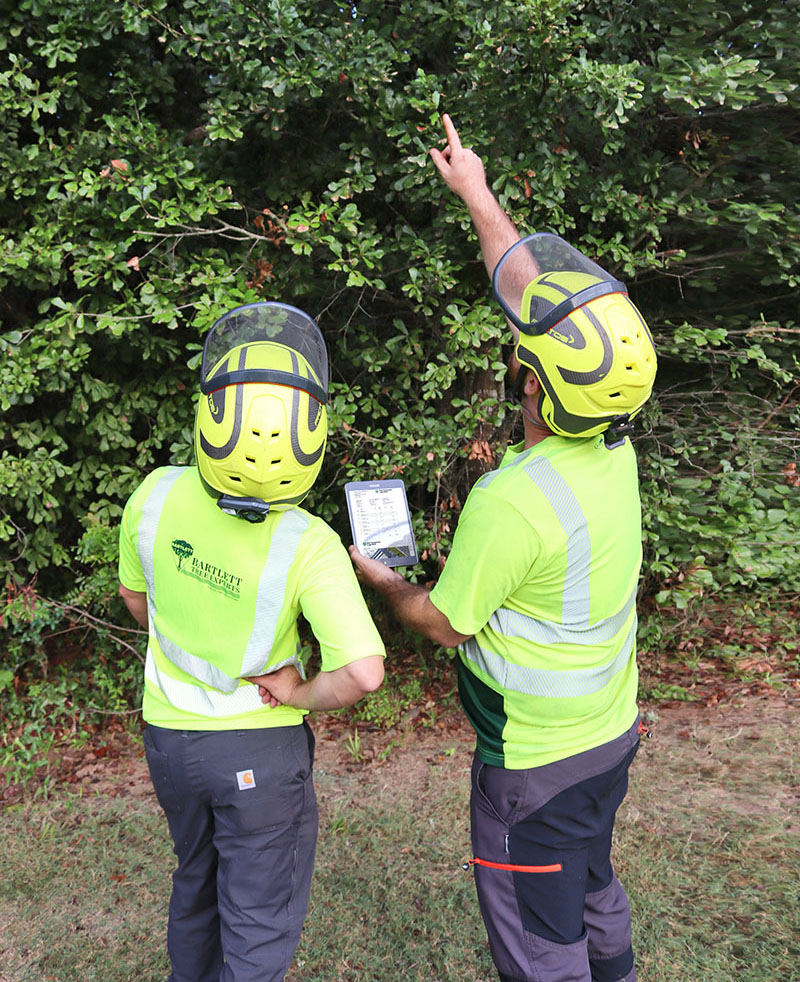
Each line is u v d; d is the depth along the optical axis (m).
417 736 4.37
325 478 4.50
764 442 4.88
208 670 1.73
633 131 3.95
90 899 3.04
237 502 1.61
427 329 4.38
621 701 1.80
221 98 3.44
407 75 3.94
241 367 1.59
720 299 5.07
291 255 3.93
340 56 3.25
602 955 1.92
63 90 3.71
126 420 4.22
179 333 4.27
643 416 4.66
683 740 4.17
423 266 3.81
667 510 4.48
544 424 1.71
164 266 3.71
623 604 1.72
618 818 3.42
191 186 3.47
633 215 3.74
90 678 4.73
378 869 3.15
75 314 3.62
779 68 3.71
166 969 2.64
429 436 3.94
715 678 4.89
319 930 2.80
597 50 3.98
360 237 3.62
